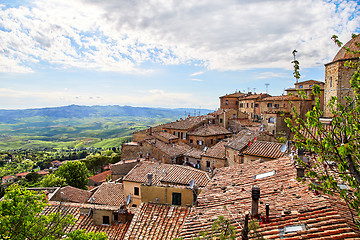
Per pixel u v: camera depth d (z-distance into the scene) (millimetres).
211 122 69688
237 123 64938
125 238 15883
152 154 53125
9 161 177000
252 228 8961
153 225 16547
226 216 12008
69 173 59375
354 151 7578
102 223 21375
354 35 9305
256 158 28172
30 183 89375
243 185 16141
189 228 12156
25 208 13297
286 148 21375
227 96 94750
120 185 35438
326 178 7949
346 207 10078
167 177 28719
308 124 7742
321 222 9023
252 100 83312
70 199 35625
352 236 8008
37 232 13523
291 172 15531
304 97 8258
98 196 32875
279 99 69000
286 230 9188
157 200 19391
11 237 12680
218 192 16031
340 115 7707
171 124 71000
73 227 20781
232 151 35375
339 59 36781
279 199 12164
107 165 91750
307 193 11852
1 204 13164
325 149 7652
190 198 18719
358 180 7207
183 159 50312
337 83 37375
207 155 42875
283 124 39094
